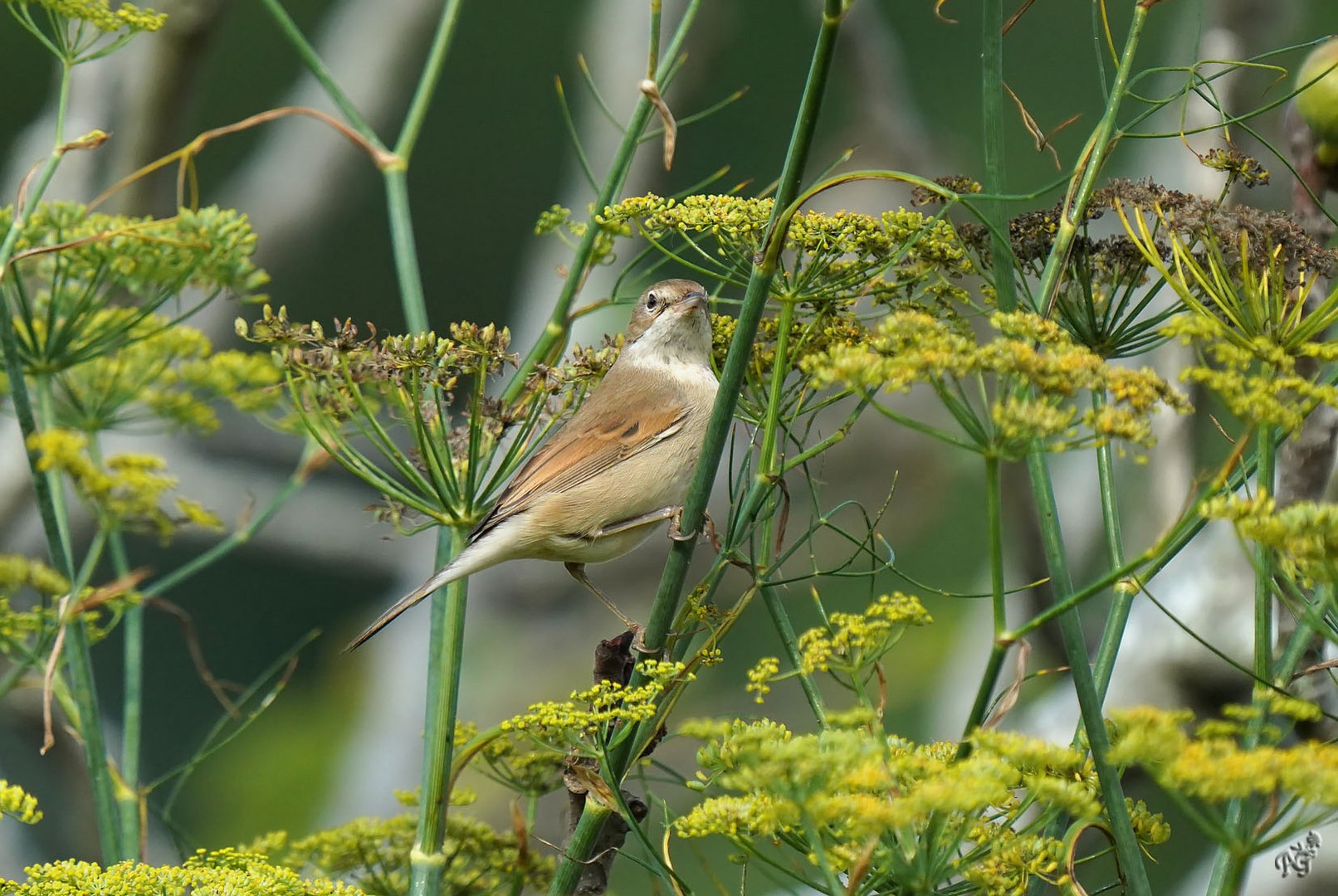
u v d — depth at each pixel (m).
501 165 29.83
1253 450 7.36
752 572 7.48
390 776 19.23
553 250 19.72
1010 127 25.22
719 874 17.25
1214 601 10.77
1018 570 12.31
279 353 8.44
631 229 8.88
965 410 5.86
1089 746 6.61
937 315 8.06
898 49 25.94
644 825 8.20
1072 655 6.39
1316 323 6.71
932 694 19.23
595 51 19.67
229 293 10.32
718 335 9.04
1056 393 5.96
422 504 8.44
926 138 20.16
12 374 8.47
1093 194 7.45
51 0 8.81
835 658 6.59
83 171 14.56
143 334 10.63
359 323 28.95
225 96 28.41
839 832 6.23
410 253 9.28
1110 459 7.09
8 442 15.34
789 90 26.39
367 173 22.50
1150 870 16.67
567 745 7.55
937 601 20.72
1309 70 7.80
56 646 8.33
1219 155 7.50
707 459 7.02
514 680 20.98
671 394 10.65
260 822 19.75
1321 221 7.84
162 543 9.50
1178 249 6.98
